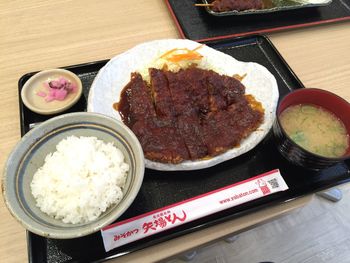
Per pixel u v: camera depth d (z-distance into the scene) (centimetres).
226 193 34
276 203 35
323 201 60
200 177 37
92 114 32
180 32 52
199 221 33
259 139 39
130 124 40
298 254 56
